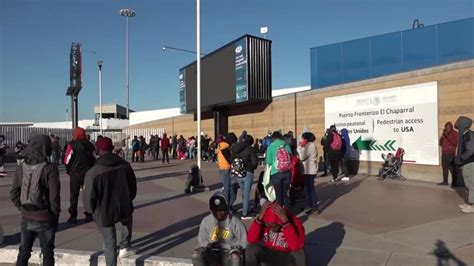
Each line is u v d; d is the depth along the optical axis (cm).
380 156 1531
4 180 1686
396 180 1402
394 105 1470
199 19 1396
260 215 516
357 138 1634
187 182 1253
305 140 930
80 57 1961
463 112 1250
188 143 3072
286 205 840
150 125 4381
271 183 848
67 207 1041
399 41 1812
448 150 1234
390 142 1491
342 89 1708
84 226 832
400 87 1448
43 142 536
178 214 934
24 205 528
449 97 1291
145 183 1499
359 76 1944
